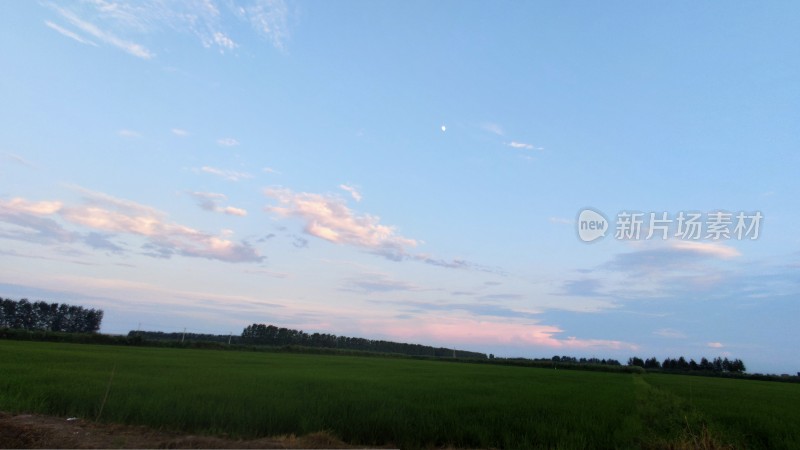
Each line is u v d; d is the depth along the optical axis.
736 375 82.06
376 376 26.86
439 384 23.08
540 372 50.91
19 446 7.98
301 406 12.07
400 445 9.77
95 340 61.03
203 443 8.67
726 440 11.57
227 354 51.28
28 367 19.98
